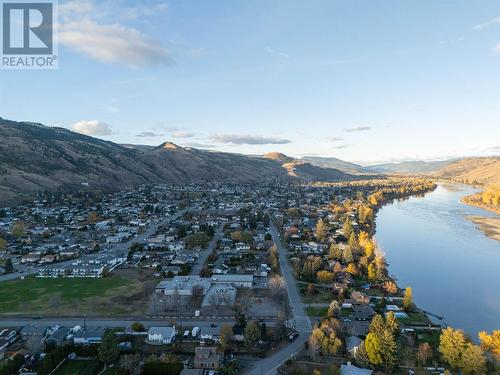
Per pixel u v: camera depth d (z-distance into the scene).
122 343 119.38
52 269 196.38
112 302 155.38
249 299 156.75
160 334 121.81
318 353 115.50
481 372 104.88
